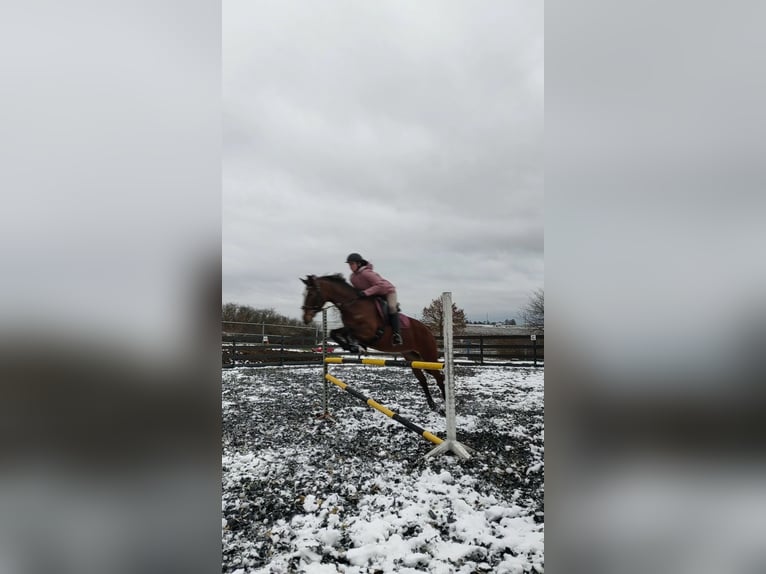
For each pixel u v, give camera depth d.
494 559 1.78
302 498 2.47
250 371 9.99
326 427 4.31
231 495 2.54
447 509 2.27
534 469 2.87
